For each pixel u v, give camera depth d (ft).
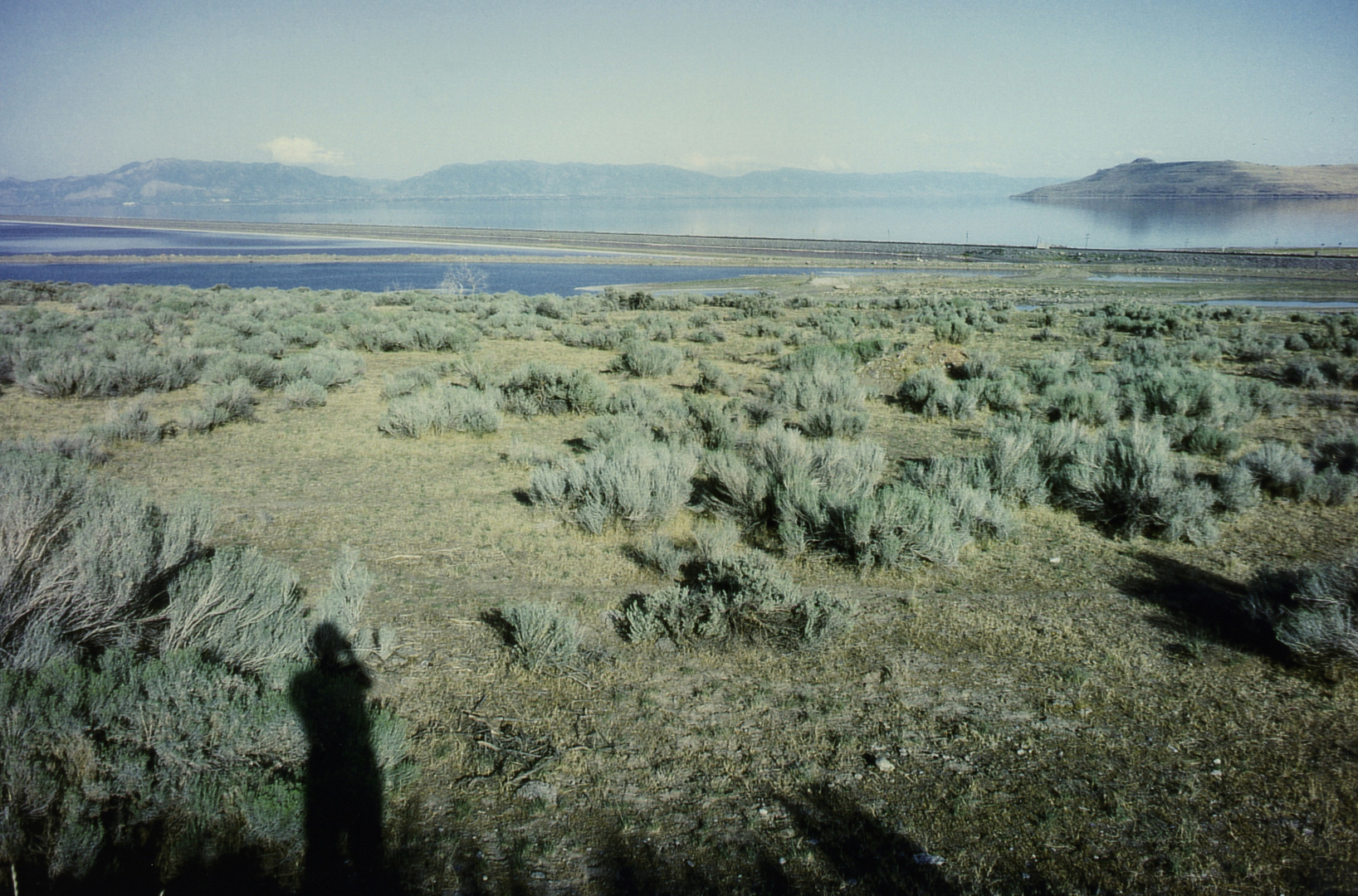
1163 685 22.12
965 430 57.11
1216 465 46.55
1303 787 17.49
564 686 22.02
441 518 36.60
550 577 30.04
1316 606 24.20
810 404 62.85
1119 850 15.61
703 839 15.88
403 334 94.43
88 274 269.23
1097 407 57.06
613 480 35.88
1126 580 30.09
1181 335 103.50
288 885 13.92
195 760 15.14
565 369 65.10
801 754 18.85
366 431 54.19
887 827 16.22
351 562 26.17
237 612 19.81
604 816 16.56
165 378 67.36
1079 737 19.61
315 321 108.47
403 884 14.26
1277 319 134.41
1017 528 35.01
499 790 17.31
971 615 26.96
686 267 329.52
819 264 342.64
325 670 21.58
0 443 42.01
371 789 16.20
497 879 14.56
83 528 19.58
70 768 14.32
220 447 48.83
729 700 21.39
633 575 30.25
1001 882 14.73
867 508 31.40
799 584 29.66
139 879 13.44
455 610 26.99
